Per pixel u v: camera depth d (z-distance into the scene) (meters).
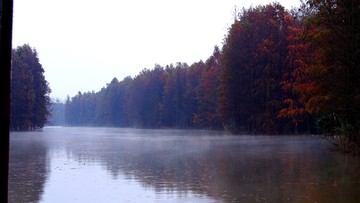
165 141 40.53
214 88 83.56
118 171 15.59
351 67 20.81
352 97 20.89
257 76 56.53
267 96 54.62
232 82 58.41
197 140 41.44
